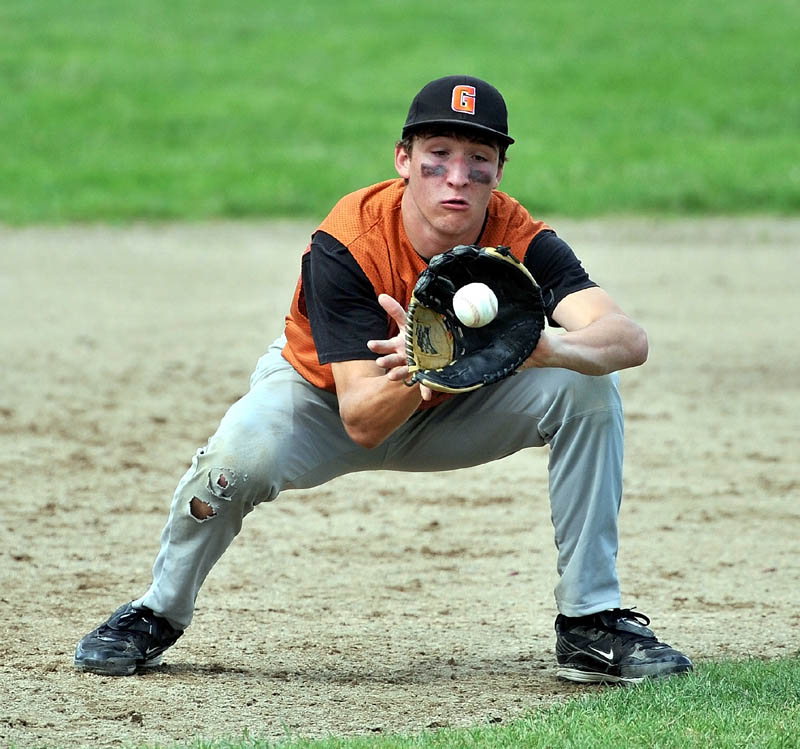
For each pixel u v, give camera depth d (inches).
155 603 588.4
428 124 541.0
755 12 4131.4
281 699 557.0
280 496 965.2
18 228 2311.8
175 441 1082.1
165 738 507.8
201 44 3806.6
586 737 482.9
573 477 577.6
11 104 3184.1
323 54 3690.9
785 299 1723.7
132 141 2933.1
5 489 939.3
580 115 3115.2
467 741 483.2
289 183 2598.4
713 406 1216.2
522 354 523.8
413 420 592.1
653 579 765.3
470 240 565.0
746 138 2947.8
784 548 826.2
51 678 580.7
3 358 1366.9
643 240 2175.2
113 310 1628.9
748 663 586.6
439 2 4296.3
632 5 4239.7
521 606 716.7
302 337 586.6
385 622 684.1
